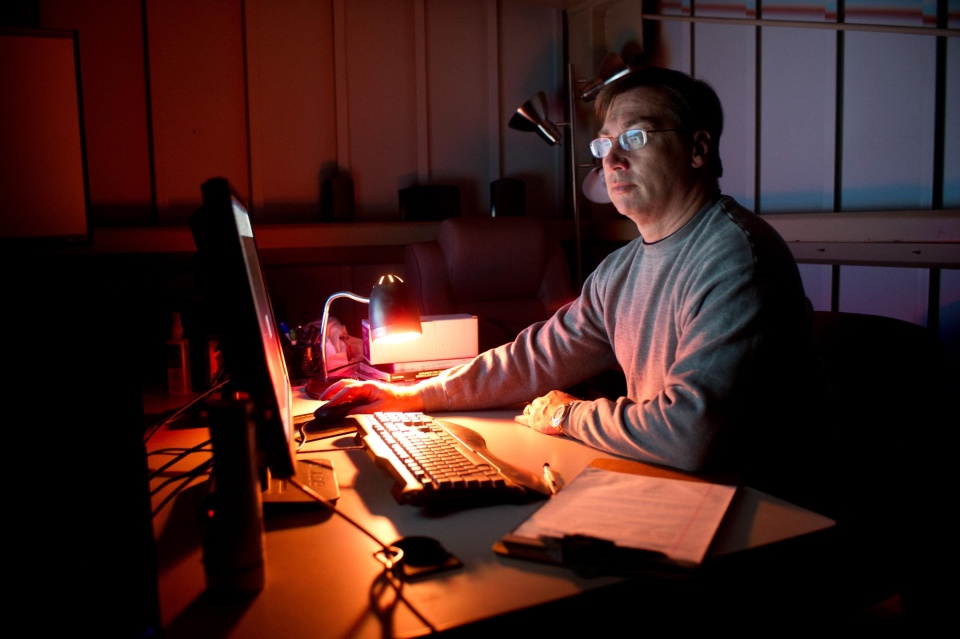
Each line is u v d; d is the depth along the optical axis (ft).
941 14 7.56
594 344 5.44
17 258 6.10
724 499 3.24
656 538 2.85
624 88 4.88
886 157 8.24
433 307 9.21
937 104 7.68
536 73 12.39
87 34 9.51
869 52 8.34
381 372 6.31
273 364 3.48
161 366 6.62
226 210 2.66
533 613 2.47
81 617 2.16
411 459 3.82
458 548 2.95
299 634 2.32
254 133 10.46
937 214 7.22
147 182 10.03
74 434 2.15
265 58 10.46
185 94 10.07
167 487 3.84
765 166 9.80
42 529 2.14
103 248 9.17
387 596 2.56
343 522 3.27
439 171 11.80
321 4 10.77
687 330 4.26
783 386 4.20
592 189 9.80
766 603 3.47
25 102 6.28
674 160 4.74
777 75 9.50
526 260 9.65
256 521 2.60
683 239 4.74
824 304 9.02
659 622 2.99
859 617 4.65
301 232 10.18
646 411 4.01
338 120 10.98
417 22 11.35
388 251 10.90
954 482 5.83
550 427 4.66
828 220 8.41
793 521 3.08
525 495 3.45
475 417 5.17
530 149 12.50
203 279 3.08
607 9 11.84
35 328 2.14
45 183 6.43
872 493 4.56
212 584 2.56
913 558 4.96
